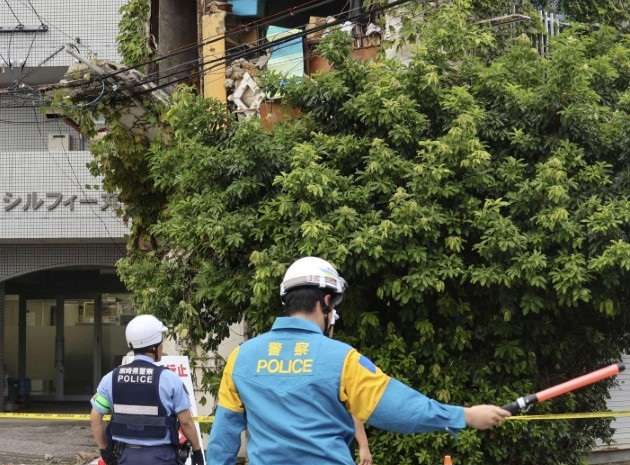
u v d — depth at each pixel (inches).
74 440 496.4
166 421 179.3
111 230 542.9
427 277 224.1
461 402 248.2
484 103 260.8
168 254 348.5
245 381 114.7
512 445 252.8
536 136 250.2
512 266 222.5
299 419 109.1
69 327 689.6
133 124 366.0
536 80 263.9
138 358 183.6
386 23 342.6
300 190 236.4
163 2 431.5
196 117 282.2
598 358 272.2
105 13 573.9
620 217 222.4
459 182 236.4
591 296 228.2
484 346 256.4
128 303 687.7
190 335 293.3
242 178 254.8
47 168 547.5
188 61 416.8
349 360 111.2
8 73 573.3
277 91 279.0
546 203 229.1
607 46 288.0
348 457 109.1
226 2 411.8
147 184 377.4
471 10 332.5
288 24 453.4
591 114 240.8
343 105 264.7
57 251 578.6
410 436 243.9
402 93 253.6
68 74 365.1
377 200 246.2
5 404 650.2
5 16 575.8
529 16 348.8
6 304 685.3
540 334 252.4
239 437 118.8
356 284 242.7
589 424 279.4
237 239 243.0
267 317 244.8
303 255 231.8
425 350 247.9
